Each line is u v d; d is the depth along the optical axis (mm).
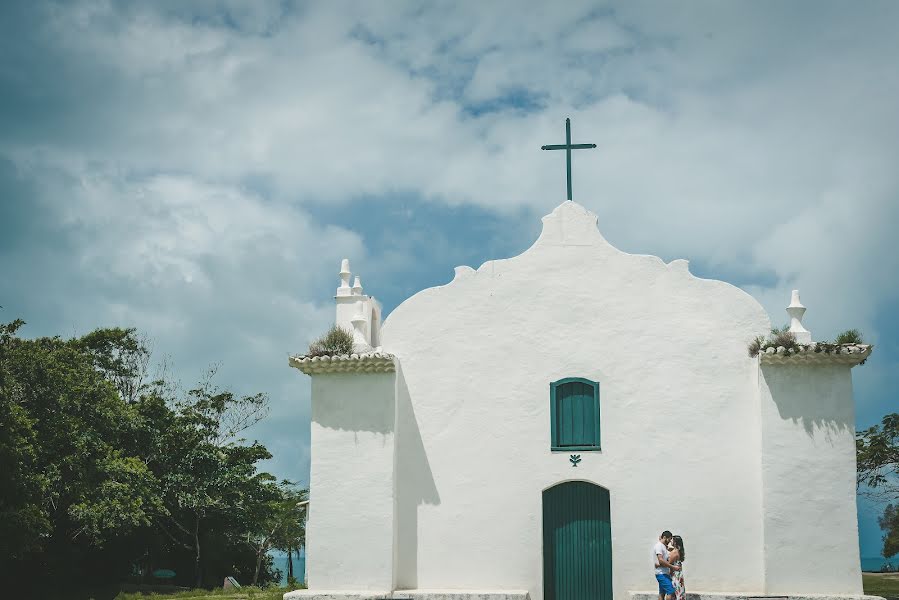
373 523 18562
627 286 19328
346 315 20406
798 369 18078
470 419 19203
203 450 38719
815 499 17641
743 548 18094
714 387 18703
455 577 18672
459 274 19812
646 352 19016
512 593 17969
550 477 18781
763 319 18859
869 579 27656
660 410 18750
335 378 19297
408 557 18844
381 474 18750
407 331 19703
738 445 18453
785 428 17906
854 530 17500
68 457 30266
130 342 41781
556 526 18734
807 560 17484
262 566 47031
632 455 18656
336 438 19016
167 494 37438
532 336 19359
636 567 18266
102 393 33375
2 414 26375
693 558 18172
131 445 36562
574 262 19562
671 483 18469
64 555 34312
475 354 19438
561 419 19000
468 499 18906
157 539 38469
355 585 18359
